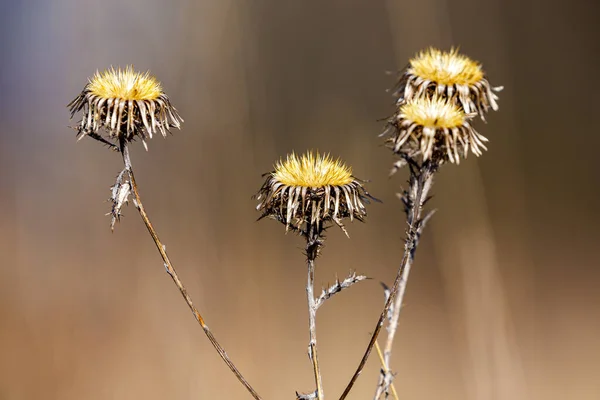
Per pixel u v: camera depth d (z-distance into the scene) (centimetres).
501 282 150
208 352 149
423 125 92
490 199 182
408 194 94
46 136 188
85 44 184
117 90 91
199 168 175
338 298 165
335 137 191
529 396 148
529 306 172
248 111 178
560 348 163
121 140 92
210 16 178
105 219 177
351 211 91
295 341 154
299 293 164
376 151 186
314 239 91
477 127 187
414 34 168
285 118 190
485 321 142
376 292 166
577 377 152
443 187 155
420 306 169
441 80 93
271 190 91
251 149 177
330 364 149
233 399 141
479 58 191
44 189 183
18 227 175
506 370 138
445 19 170
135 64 179
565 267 187
